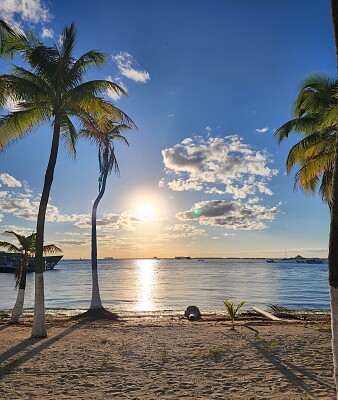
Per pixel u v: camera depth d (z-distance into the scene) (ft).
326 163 52.03
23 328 55.67
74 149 57.16
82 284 253.65
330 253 17.04
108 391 24.16
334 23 17.80
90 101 46.50
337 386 16.44
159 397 22.89
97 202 77.10
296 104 58.59
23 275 65.46
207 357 33.35
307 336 43.39
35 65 47.52
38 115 48.75
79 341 42.16
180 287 215.31
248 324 56.70
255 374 27.71
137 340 42.52
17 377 27.55
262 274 407.85
